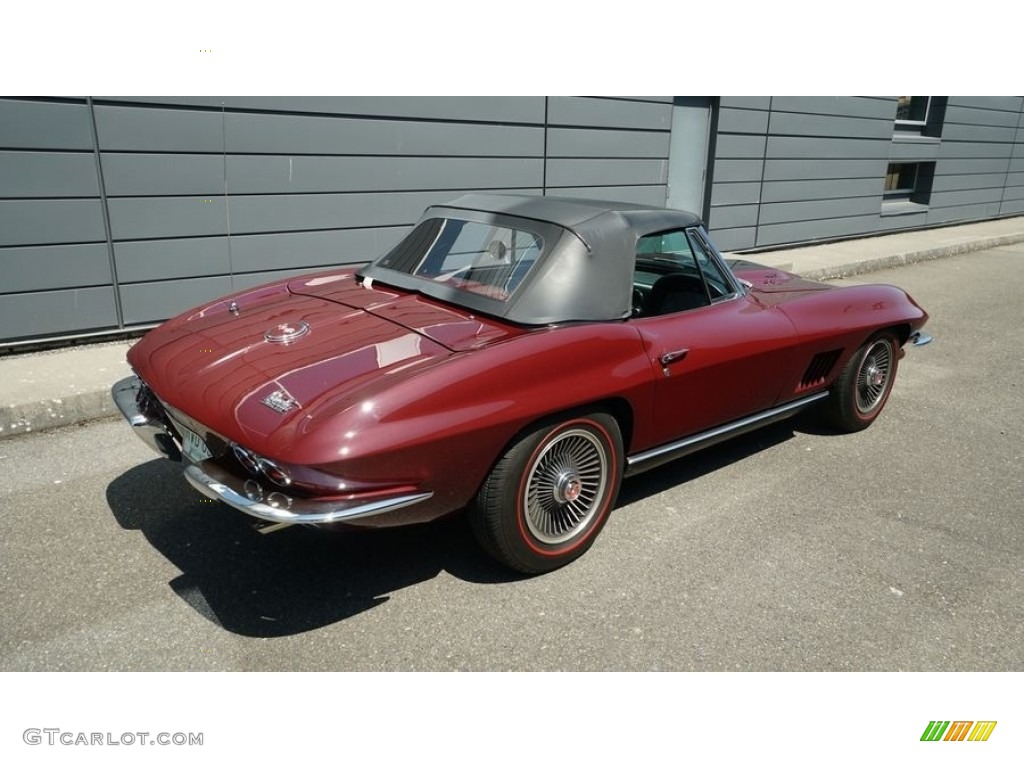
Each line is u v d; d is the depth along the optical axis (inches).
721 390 137.1
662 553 127.3
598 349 115.3
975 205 631.8
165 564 120.0
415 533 131.7
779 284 173.9
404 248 143.3
